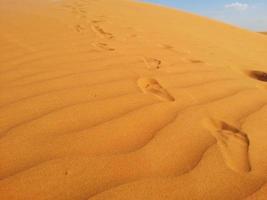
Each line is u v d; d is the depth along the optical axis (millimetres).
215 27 9188
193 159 1606
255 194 1394
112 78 2652
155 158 1595
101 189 1367
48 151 1583
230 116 2117
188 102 2287
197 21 9633
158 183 1424
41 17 5992
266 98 2502
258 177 1500
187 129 1890
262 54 5457
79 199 1306
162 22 7402
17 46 3750
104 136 1750
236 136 1868
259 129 1950
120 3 11000
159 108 2129
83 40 4246
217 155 1646
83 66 2969
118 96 2271
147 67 3074
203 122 1999
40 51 3523
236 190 1414
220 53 4445
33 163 1490
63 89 2350
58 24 5398
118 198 1322
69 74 2703
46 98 2174
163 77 2781
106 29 5301
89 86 2436
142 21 6930
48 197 1307
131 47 3977
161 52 3830
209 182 1451
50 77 2615
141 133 1812
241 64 3846
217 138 1823
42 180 1391
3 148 1586
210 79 2869
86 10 7762
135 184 1409
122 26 5793
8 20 5477
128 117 1969
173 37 5250
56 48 3682
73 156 1561
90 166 1499
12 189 1333
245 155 1664
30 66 2939
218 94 2504
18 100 2131
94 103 2125
